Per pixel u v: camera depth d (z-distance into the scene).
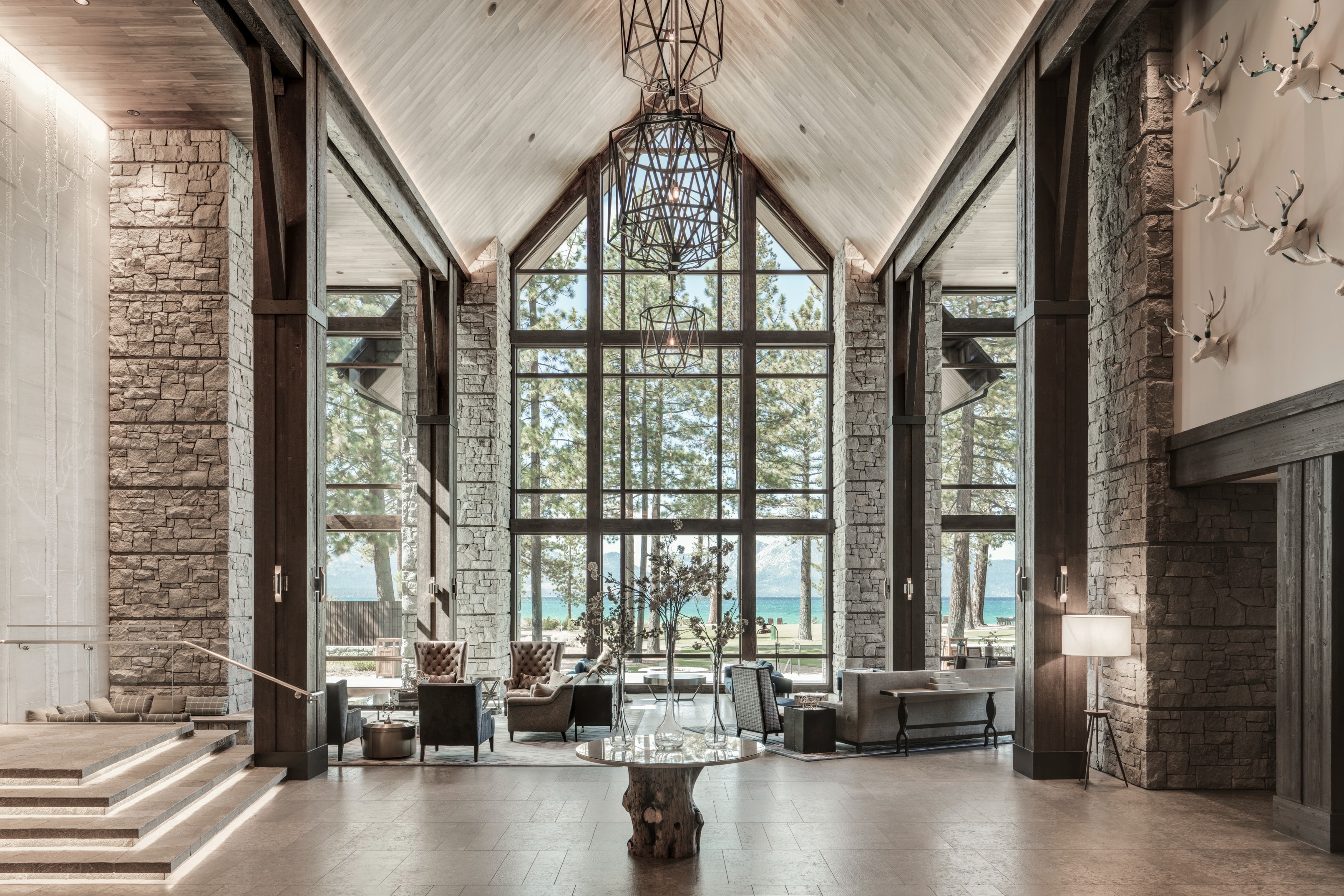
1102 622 7.60
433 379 14.50
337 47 8.79
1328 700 6.03
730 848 6.14
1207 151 7.34
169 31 7.98
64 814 6.19
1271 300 6.49
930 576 14.38
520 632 15.89
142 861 5.61
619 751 6.12
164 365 9.75
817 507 15.88
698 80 13.96
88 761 6.69
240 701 9.81
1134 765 7.87
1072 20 7.64
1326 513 6.04
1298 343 6.20
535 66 11.76
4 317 8.25
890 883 5.41
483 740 9.43
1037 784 8.04
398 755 9.25
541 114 13.02
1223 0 7.16
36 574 8.62
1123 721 8.09
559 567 15.98
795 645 15.75
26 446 8.52
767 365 16.03
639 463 15.86
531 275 16.16
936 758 9.38
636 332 15.95
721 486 15.84
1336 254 5.83
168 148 9.88
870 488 14.77
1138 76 8.03
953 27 9.03
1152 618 7.73
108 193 9.81
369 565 16.03
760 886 5.37
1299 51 5.80
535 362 16.05
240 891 5.35
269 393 8.27
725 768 8.85
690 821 5.96
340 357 16.20
